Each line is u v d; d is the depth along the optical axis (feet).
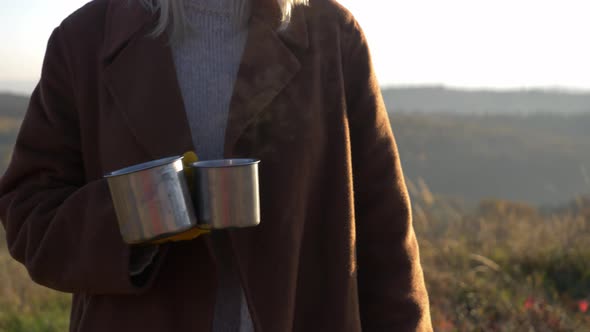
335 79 5.68
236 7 5.50
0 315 19.98
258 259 5.31
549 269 23.36
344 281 5.63
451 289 20.01
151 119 5.21
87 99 5.49
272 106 5.38
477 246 26.25
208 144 5.40
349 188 5.67
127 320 5.29
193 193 4.78
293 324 5.59
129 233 4.61
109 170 5.31
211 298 5.23
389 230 6.00
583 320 18.08
